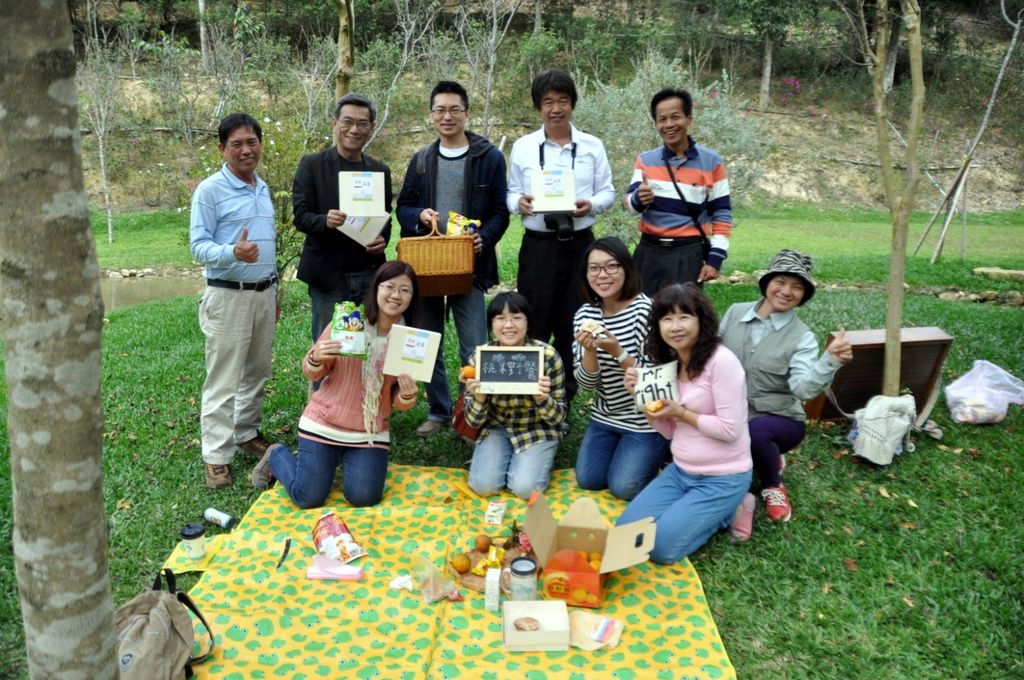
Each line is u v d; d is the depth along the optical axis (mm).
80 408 1722
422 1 17156
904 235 4535
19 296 1630
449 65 23703
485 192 4906
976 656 3150
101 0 29078
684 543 3676
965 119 27672
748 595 3533
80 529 1785
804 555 3814
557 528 3619
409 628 3199
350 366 4195
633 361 4090
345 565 3586
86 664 1875
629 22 32469
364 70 26750
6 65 1516
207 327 4344
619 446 4371
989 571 3730
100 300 1730
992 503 4289
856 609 3422
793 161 25203
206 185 4289
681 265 5039
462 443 5070
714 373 3734
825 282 11156
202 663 2967
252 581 3502
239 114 4320
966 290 10578
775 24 27516
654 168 5023
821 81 30047
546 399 4285
